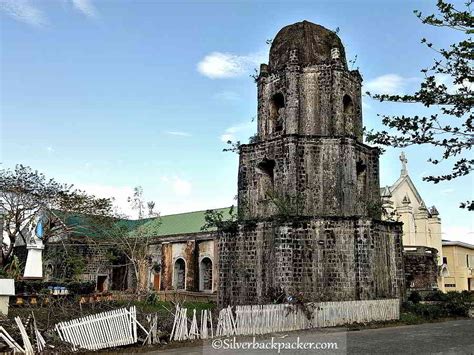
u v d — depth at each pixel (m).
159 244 52.34
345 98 30.78
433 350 17.92
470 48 10.27
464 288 58.91
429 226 53.38
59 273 48.16
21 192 45.94
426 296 35.06
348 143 28.77
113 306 24.80
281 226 27.02
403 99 11.12
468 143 10.45
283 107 30.42
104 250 51.06
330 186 28.36
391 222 30.03
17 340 16.89
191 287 47.75
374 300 26.44
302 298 24.39
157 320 19.72
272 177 30.44
